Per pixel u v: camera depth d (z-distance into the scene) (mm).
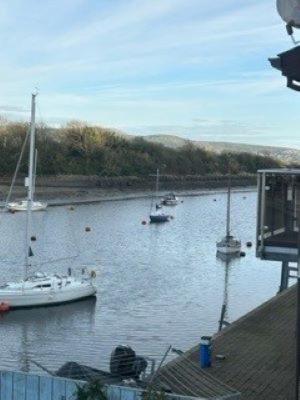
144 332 24719
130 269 38812
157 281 35250
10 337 24125
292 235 10188
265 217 10078
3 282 32750
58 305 28688
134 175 124062
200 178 140250
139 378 9664
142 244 50594
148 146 136125
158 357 19969
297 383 8727
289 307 15820
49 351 22375
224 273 38531
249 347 12336
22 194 92438
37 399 8102
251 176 154250
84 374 9211
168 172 136500
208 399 7652
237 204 99562
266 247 10047
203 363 11039
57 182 106812
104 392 7664
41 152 108750
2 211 70312
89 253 44625
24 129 108438
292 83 7637
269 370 10922
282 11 7090
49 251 44500
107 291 32156
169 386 8625
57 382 7992
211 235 58125
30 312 27828
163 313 27938
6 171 101438
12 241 48500
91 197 99375
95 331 24938
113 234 56062
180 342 23234
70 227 59625
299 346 8625
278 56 7449
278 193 10172
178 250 47938
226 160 157250
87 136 119875
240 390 9922
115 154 123125
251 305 29812
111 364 9992
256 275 37938
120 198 99938
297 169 10352
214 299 31062
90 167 117312
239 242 45406
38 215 69562
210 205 95188
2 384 8258
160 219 67875
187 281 35594
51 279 29312
